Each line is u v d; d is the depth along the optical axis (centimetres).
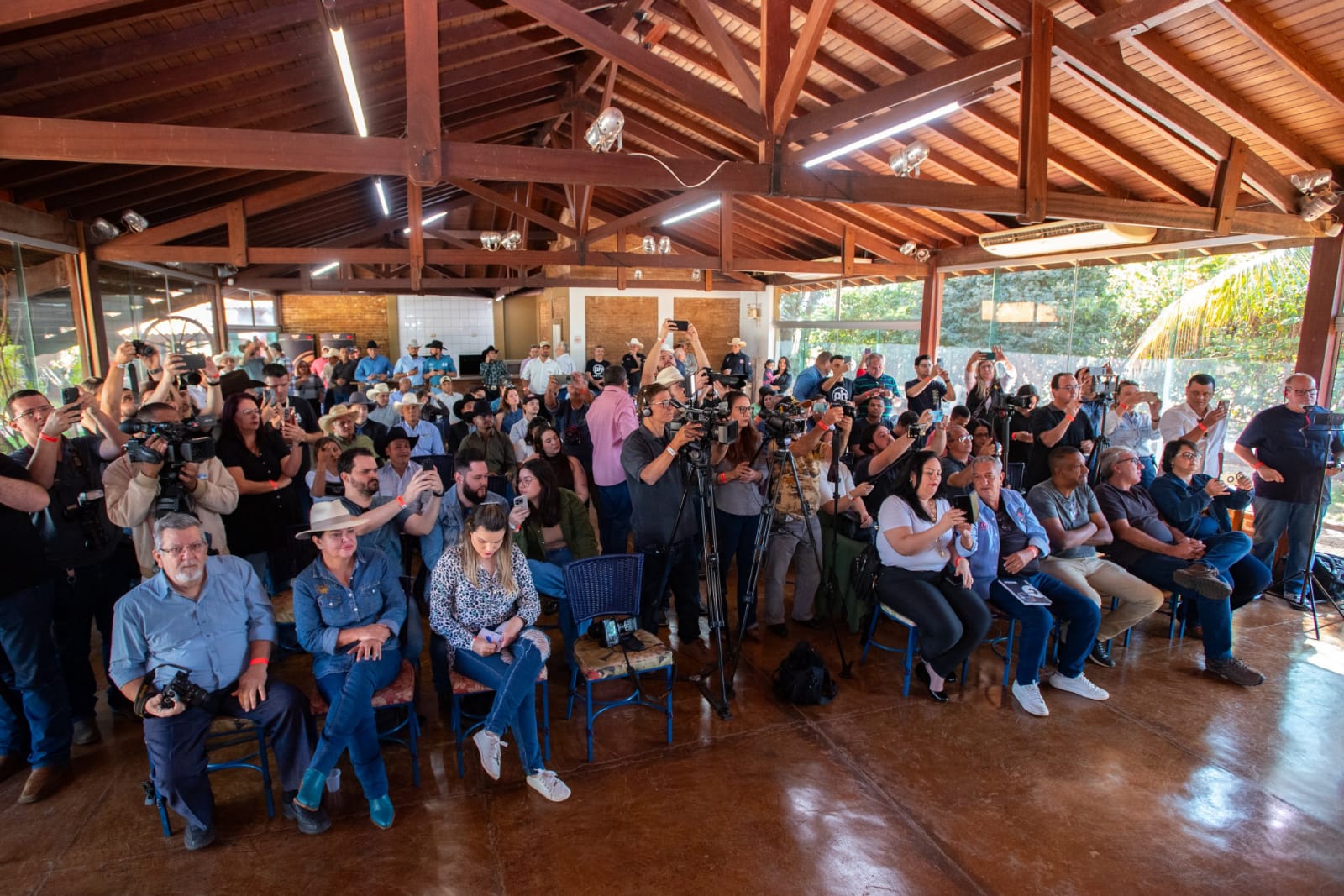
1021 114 459
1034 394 599
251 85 493
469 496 399
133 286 788
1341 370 553
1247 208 589
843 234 995
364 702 266
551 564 375
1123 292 824
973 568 386
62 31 351
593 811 284
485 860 257
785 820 279
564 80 829
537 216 996
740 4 587
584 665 315
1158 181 604
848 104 415
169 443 299
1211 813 287
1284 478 500
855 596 440
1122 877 252
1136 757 324
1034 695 364
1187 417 541
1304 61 433
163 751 251
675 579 418
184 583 262
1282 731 347
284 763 272
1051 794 297
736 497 432
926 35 532
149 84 432
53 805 284
